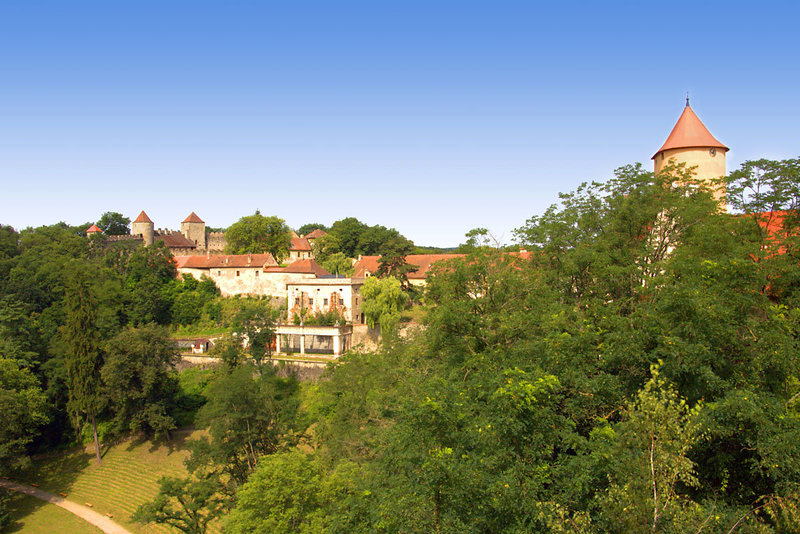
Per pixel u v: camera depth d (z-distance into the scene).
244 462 40.09
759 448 17.77
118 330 70.62
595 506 17.41
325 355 68.38
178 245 125.25
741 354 21.50
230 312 85.62
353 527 21.55
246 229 109.81
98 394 54.94
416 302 74.44
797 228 29.22
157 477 51.25
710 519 14.26
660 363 18.55
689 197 31.48
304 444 45.00
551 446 19.97
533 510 17.11
